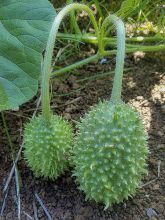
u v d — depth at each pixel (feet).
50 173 0.46
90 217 0.45
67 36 0.60
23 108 0.57
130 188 0.42
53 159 0.45
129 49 0.59
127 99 0.59
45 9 0.47
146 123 0.55
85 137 0.41
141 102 0.58
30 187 0.48
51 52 0.42
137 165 0.41
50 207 0.46
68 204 0.46
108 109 0.41
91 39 0.60
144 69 0.63
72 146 0.46
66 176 0.48
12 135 0.54
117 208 0.46
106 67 0.63
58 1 0.69
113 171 0.40
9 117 0.56
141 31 0.68
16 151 0.52
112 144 0.40
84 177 0.41
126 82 0.61
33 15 0.47
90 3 0.63
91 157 0.41
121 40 0.43
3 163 0.51
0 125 0.55
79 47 0.66
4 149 0.52
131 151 0.40
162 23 0.61
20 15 0.47
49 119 0.44
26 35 0.47
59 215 0.46
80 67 0.63
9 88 0.46
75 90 0.60
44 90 0.43
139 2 0.59
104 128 0.40
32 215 0.46
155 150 0.52
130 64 0.64
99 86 0.61
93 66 0.64
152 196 0.47
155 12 0.69
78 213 0.45
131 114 0.41
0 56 0.46
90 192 0.43
